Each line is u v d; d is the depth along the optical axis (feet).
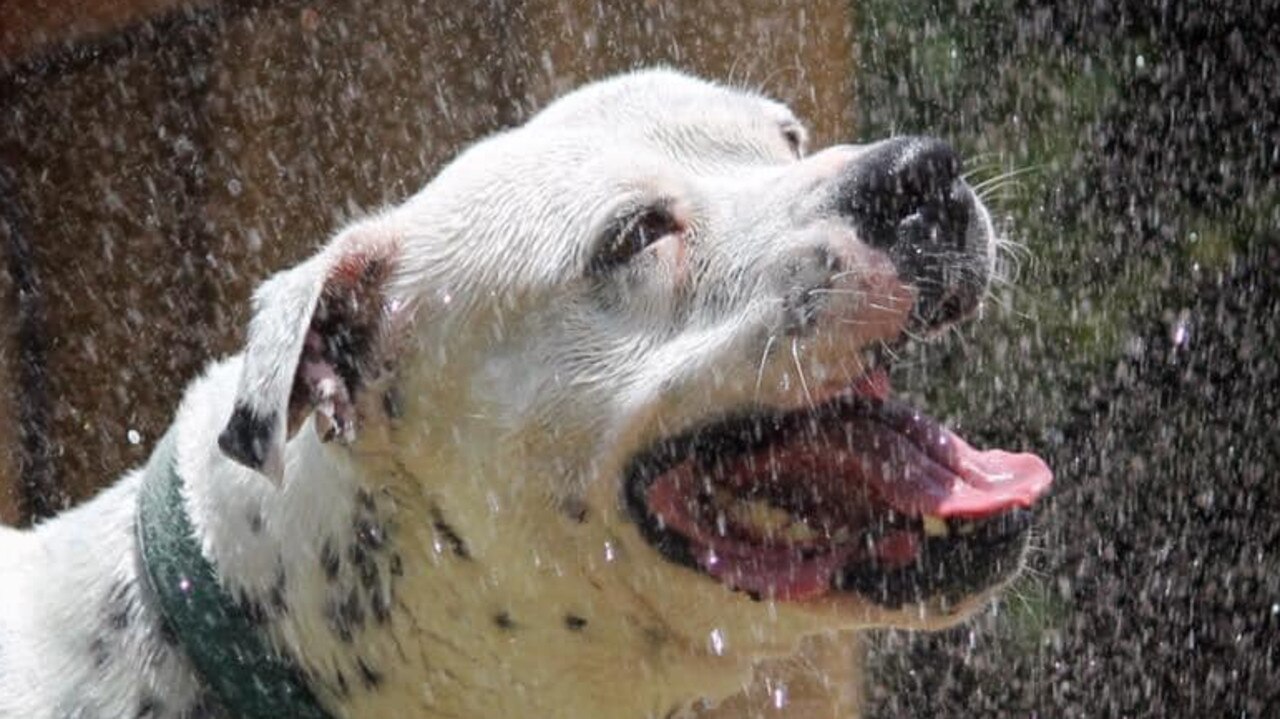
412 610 28.09
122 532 29.50
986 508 26.94
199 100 55.42
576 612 28.12
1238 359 47.73
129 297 55.77
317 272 27.68
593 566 28.02
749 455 27.84
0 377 54.80
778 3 48.47
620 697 28.68
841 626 27.84
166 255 55.67
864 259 27.09
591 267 28.12
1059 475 47.37
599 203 28.19
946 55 48.80
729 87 31.86
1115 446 47.57
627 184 28.30
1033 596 46.70
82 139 56.24
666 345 27.86
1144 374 47.75
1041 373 47.65
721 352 27.48
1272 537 47.14
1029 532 27.27
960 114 48.83
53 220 56.29
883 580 27.50
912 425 28.14
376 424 28.25
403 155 52.95
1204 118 48.39
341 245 28.22
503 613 28.12
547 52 50.52
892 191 27.27
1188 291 47.96
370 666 28.25
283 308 27.43
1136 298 47.98
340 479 28.09
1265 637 46.80
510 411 28.02
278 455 26.66
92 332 55.77
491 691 28.45
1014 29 48.98
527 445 27.96
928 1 48.75
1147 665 46.68
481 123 51.83
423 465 28.12
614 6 49.80
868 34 48.62
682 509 27.89
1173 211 48.26
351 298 28.37
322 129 54.08
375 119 53.36
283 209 54.54
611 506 27.89
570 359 27.94
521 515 27.99
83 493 55.21
